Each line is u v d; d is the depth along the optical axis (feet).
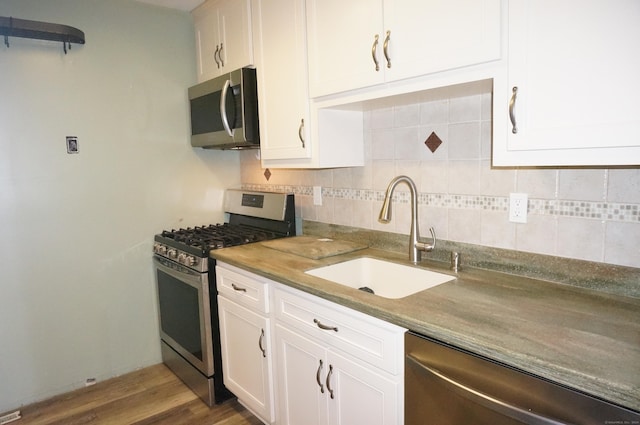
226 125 7.55
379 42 4.98
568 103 3.49
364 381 4.51
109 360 8.56
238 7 7.45
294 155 6.62
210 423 7.06
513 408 3.11
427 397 3.83
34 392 7.77
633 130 3.15
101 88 8.01
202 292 7.20
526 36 3.68
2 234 7.27
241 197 9.28
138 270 8.77
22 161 7.34
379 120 6.58
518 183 5.01
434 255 6.05
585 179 4.45
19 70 7.18
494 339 3.35
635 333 3.43
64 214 7.81
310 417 5.49
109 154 8.20
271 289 5.93
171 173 9.01
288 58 6.47
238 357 6.93
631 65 3.13
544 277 4.90
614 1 3.17
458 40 4.19
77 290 8.08
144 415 7.32
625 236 4.22
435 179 5.91
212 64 8.48
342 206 7.46
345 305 4.57
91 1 7.78
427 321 3.77
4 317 7.39
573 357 3.03
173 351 8.61
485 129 5.26
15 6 7.07
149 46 8.51
